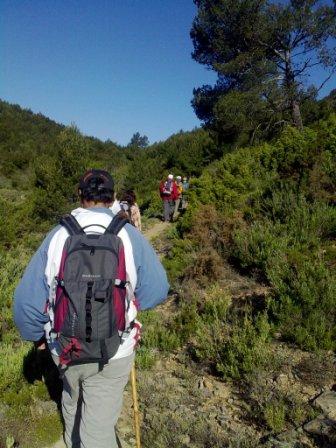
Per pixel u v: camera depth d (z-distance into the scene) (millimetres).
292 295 5266
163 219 17062
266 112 28031
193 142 40281
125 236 2502
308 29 26422
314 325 4723
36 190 15461
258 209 8711
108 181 2695
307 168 9266
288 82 28078
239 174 11797
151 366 4711
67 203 15367
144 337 5168
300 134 11617
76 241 2395
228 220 8156
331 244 7000
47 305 2520
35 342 2818
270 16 26875
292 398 3771
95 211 2600
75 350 2318
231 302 5992
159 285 2594
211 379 4387
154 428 3568
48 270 2465
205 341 4773
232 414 3812
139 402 3982
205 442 3426
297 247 6703
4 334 5094
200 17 29344
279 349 4668
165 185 16031
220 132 32344
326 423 3391
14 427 3451
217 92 31203
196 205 10461
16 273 7285
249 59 27359
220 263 7117
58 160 15844
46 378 3953
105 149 77375
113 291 2330
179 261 7750
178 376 4488
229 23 27859
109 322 2289
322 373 4141
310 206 7895
